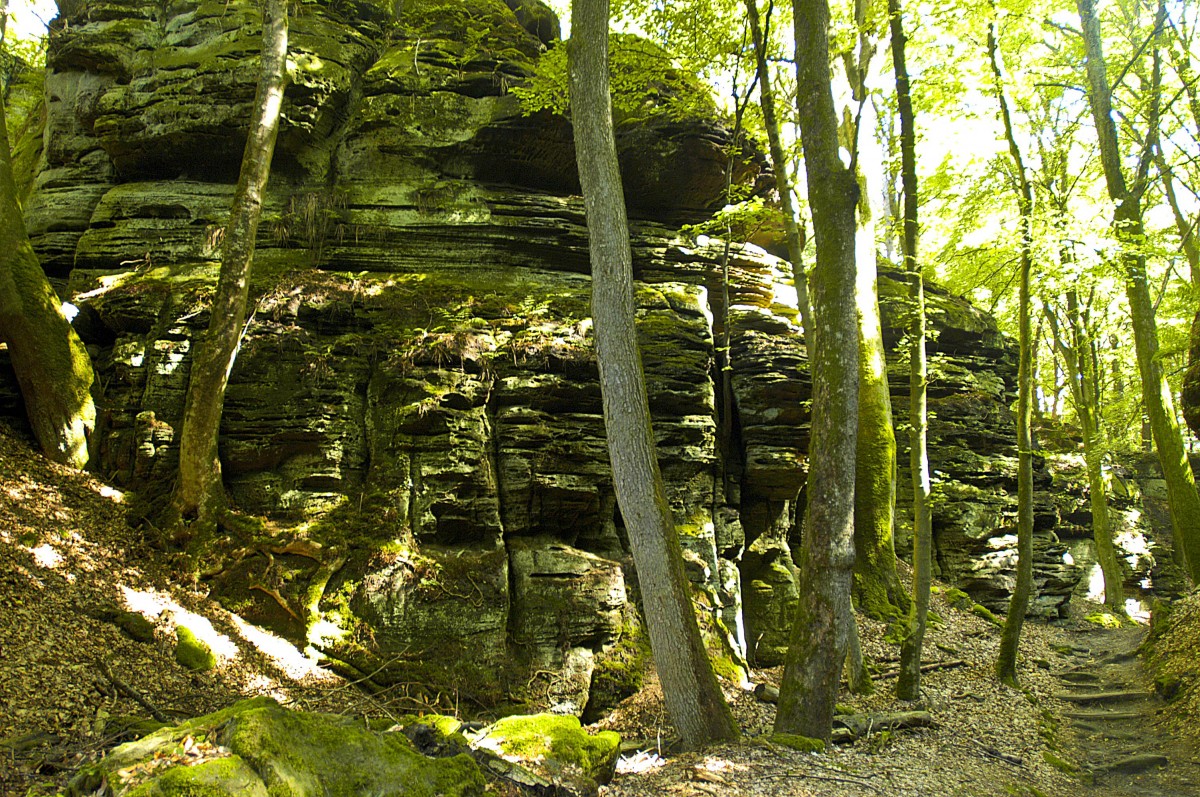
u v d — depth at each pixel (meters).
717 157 15.91
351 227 14.34
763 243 19.56
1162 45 17.12
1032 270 13.10
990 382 21.08
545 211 15.07
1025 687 13.71
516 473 12.41
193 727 4.88
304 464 11.98
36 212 14.54
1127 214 15.36
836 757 8.43
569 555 12.35
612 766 7.01
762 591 14.91
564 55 13.85
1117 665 15.47
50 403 11.68
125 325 12.55
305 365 12.37
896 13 12.08
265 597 10.77
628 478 9.00
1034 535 20.48
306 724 4.98
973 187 16.89
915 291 12.16
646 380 13.47
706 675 8.87
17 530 9.91
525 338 13.02
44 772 5.96
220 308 11.34
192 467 11.20
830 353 9.26
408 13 17.14
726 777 7.30
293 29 15.26
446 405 12.36
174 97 14.16
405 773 5.04
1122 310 22.11
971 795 8.23
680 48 14.89
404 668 10.58
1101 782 10.14
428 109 15.17
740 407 15.30
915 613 12.28
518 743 6.50
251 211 11.62
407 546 11.50
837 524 9.02
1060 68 19.08
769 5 12.13
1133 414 26.58
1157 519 27.39
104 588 9.81
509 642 11.55
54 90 15.30
